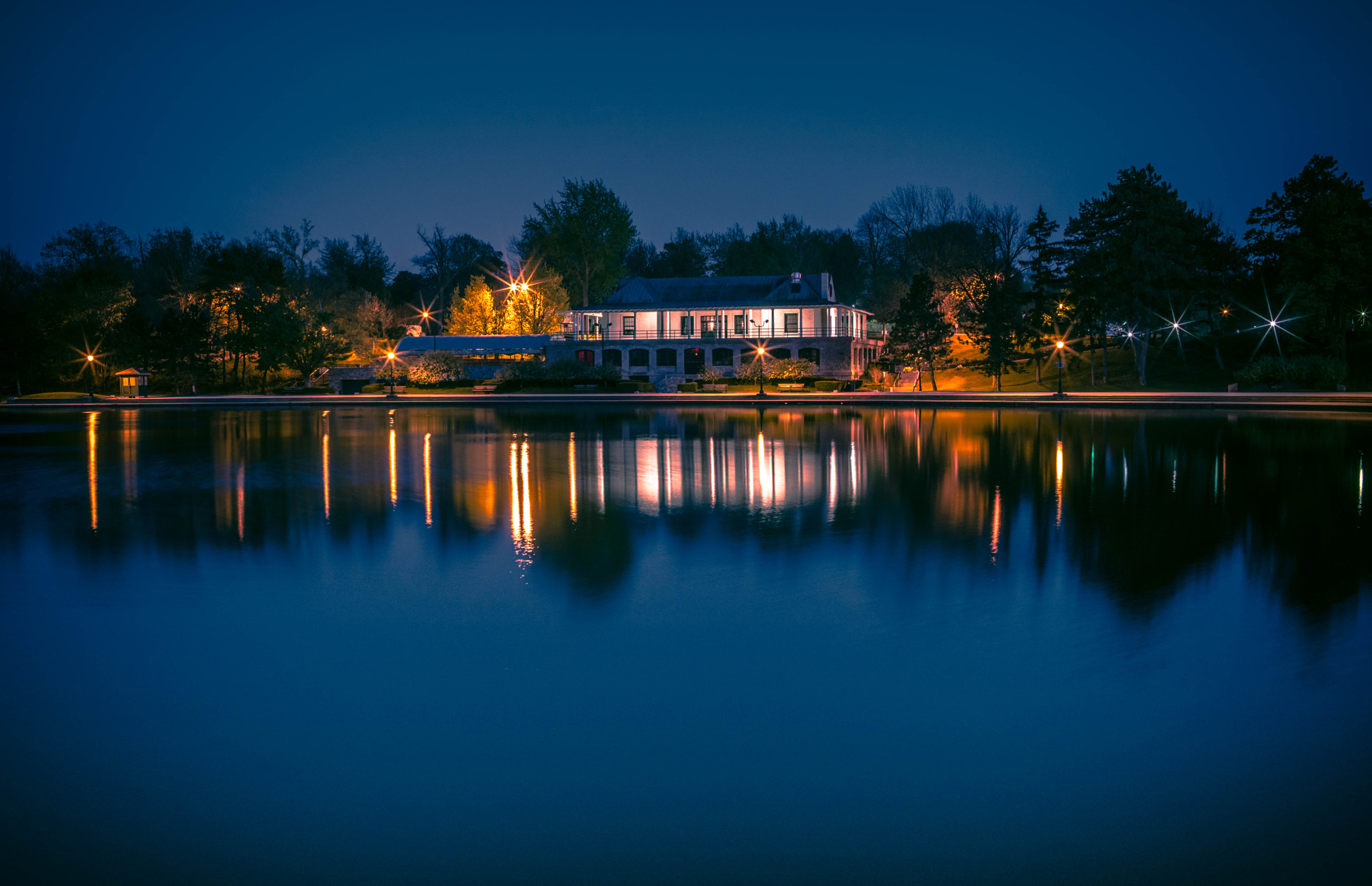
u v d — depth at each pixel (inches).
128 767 266.2
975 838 223.8
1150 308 2516.0
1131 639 367.9
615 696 315.3
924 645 364.5
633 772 259.9
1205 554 526.3
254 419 1987.0
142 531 635.5
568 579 484.4
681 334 3255.4
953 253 3228.3
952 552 540.1
